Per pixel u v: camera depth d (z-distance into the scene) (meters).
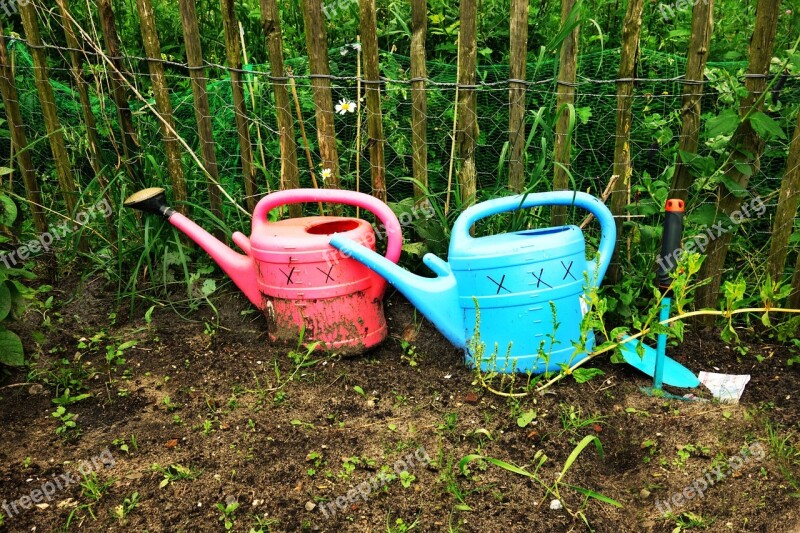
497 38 3.24
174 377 2.29
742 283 1.95
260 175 2.86
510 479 1.77
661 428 1.94
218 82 3.02
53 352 2.40
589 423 1.98
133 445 1.93
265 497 1.72
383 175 2.63
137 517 1.67
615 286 2.46
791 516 1.59
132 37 3.33
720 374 2.20
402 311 2.64
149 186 2.81
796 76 2.23
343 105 2.56
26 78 3.10
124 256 2.82
